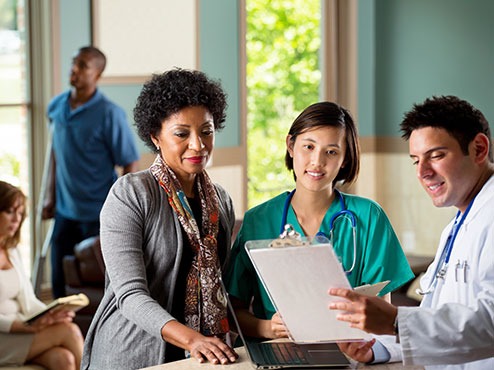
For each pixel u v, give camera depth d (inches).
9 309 171.3
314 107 109.3
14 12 257.1
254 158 375.2
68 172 236.7
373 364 101.0
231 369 97.5
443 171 93.6
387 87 341.7
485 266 91.7
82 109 234.8
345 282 88.0
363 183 345.4
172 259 105.6
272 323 104.2
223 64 304.2
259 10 373.7
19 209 173.5
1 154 257.1
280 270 88.4
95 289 208.1
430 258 249.9
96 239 209.8
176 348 107.1
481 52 325.7
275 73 377.1
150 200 105.2
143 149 279.9
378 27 341.4
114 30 272.8
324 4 341.7
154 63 283.4
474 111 94.0
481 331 87.6
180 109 104.4
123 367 104.8
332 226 112.4
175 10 287.4
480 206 94.1
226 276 114.2
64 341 169.5
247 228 115.0
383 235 112.4
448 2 330.0
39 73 259.8
